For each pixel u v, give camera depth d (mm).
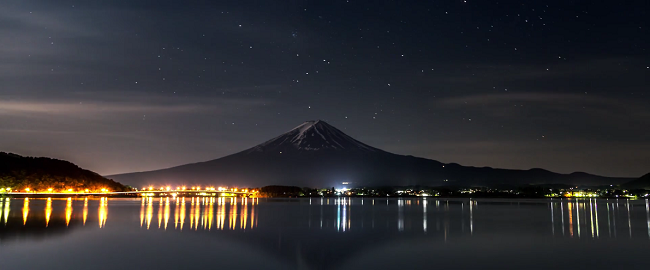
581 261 48844
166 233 67250
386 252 54062
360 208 155750
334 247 57656
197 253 51219
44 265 44406
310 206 175875
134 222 84125
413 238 65812
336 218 101750
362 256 51562
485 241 62531
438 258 50375
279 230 75000
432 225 84625
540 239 64312
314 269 45094
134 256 48969
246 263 46906
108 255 49406
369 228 79250
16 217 93438
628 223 88438
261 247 56406
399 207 166000
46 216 96688
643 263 47875
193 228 75375
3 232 67062
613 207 165125
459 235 69000
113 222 83750
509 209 147125
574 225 84500
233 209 141125
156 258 48156
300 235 68875
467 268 45656
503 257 50844
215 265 45656
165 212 116875
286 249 55656
